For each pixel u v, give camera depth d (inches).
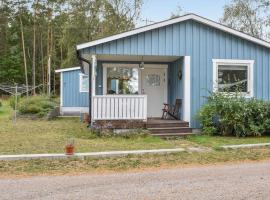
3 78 1764.3
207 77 526.6
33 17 1620.3
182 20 512.4
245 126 487.5
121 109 489.1
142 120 492.7
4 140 431.8
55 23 1595.7
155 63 602.5
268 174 270.8
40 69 1728.6
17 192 219.8
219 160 327.3
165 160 325.1
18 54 1772.9
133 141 435.5
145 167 297.3
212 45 529.3
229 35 535.2
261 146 406.0
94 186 235.1
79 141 427.2
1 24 1715.1
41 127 586.2
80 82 876.6
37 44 1713.8
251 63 541.3
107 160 323.9
